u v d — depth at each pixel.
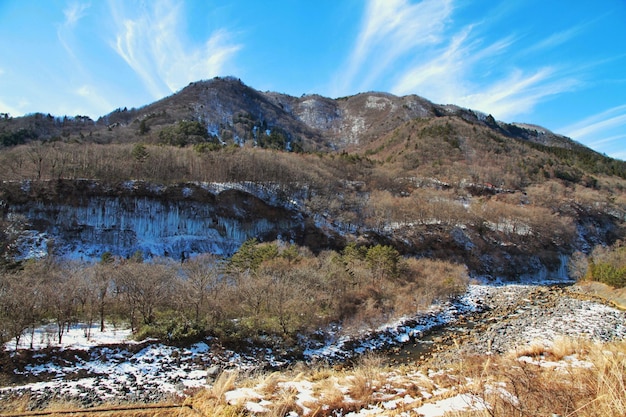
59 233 53.12
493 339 26.25
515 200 89.81
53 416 8.04
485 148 124.25
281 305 26.50
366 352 24.59
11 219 50.25
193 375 18.80
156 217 59.84
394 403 8.97
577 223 84.44
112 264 35.75
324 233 66.19
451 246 68.12
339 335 27.14
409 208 75.31
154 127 124.12
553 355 11.85
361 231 68.81
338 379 11.20
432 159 116.06
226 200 65.06
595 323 29.14
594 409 6.15
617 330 26.98
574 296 42.97
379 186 92.00
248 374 19.66
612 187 111.88
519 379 8.09
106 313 26.89
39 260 42.12
